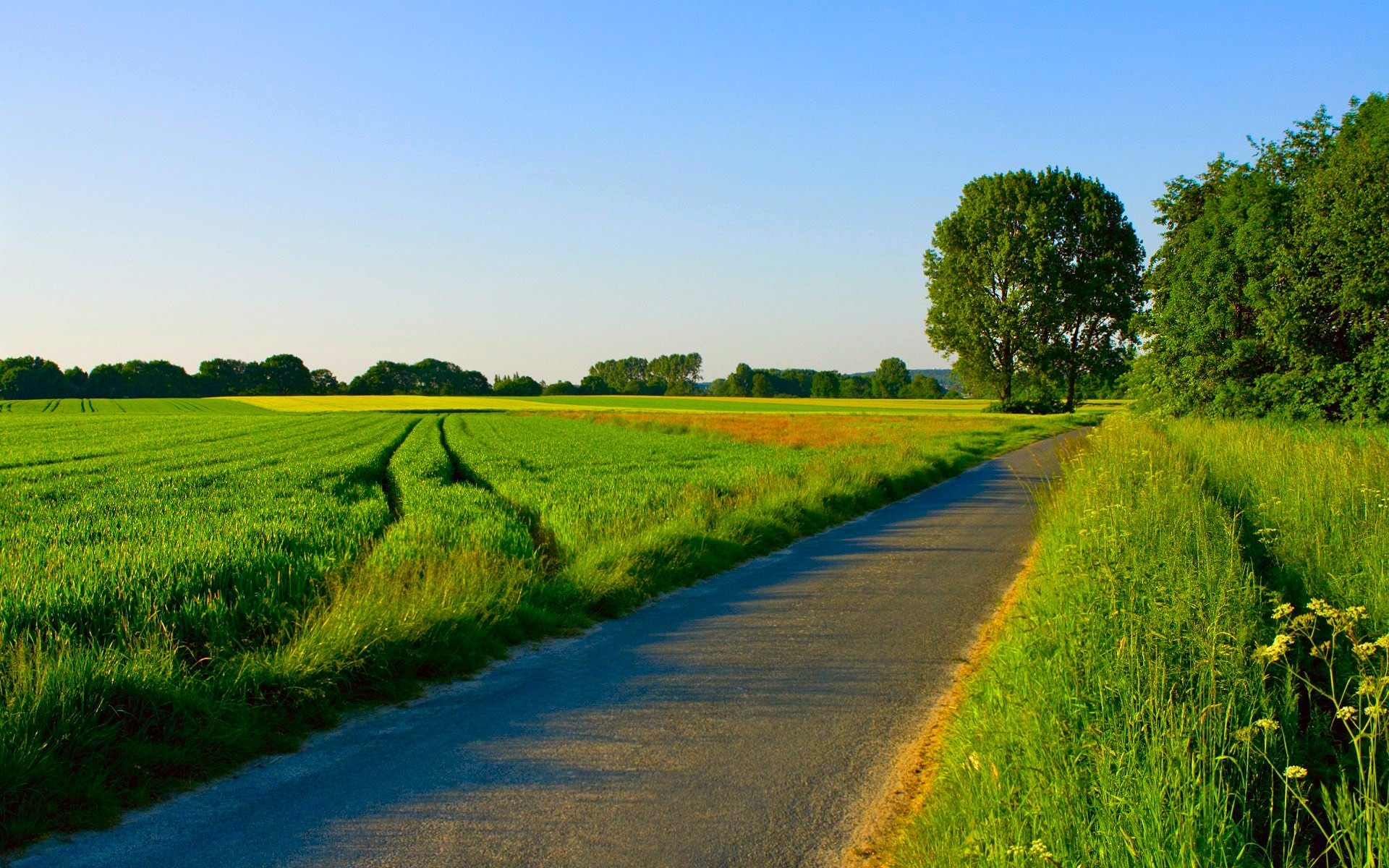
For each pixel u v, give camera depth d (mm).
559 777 5055
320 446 38281
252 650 6820
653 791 4824
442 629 7414
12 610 7055
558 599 9008
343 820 4551
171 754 5133
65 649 5891
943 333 68875
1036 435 44156
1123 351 65750
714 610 9234
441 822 4500
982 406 107125
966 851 3574
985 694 5711
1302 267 26250
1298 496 9781
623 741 5586
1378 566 6867
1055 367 65500
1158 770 3516
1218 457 15844
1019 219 65500
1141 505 9461
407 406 111750
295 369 164750
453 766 5254
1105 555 7297
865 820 4445
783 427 52656
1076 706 4656
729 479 19781
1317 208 26047
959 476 24438
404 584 8570
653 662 7371
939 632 8062
